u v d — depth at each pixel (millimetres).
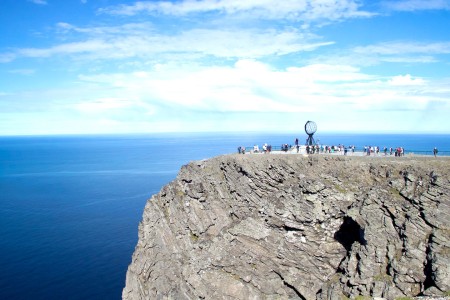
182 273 57188
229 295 53781
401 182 51000
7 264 88625
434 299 41875
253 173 58281
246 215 57750
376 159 55938
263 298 53031
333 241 53312
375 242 48062
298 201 53844
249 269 54531
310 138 65375
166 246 60562
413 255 45750
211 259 56250
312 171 56000
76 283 79625
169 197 63656
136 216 129875
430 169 50969
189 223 60594
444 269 43094
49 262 89938
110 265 88438
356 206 51062
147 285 60344
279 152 68062
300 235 53781
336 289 48844
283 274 53375
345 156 57719
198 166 63188
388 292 45281
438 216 46375
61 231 113250
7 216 131500
